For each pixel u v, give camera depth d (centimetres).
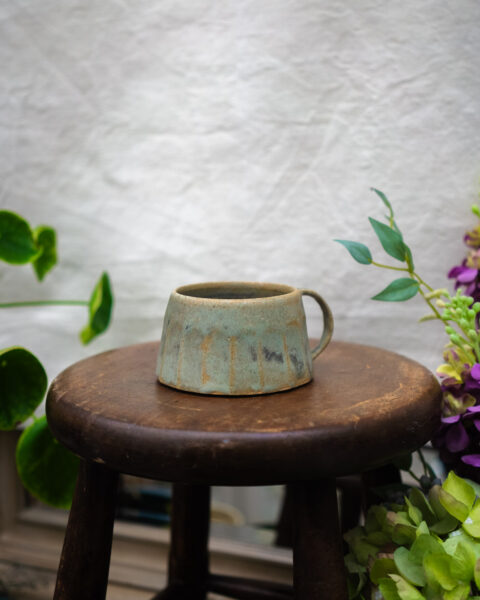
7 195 92
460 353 67
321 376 64
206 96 83
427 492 67
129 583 98
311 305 84
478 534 58
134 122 86
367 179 80
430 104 77
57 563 101
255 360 59
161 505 103
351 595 63
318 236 82
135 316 90
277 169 82
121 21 85
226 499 113
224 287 68
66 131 89
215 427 53
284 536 95
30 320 93
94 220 90
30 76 89
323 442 53
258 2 80
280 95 81
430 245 79
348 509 89
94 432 55
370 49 78
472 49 75
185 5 82
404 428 56
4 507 106
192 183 86
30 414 74
